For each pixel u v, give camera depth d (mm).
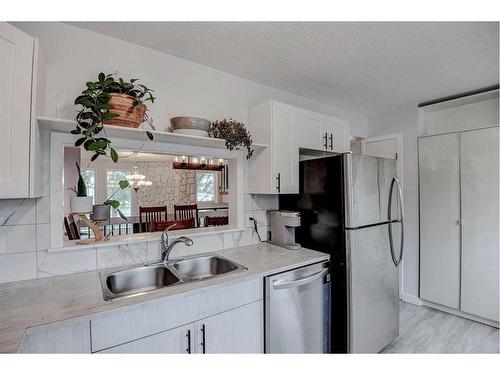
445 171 2650
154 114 1810
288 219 2129
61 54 1508
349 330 1824
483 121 2686
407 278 3020
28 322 959
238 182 2191
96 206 1640
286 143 2121
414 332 2371
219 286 1364
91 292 1236
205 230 2062
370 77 2252
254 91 2332
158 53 1836
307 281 1725
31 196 1144
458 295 2564
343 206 1859
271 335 1562
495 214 2328
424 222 2820
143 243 1746
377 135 3314
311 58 1924
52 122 1279
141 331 1162
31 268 1403
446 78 2271
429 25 1518
